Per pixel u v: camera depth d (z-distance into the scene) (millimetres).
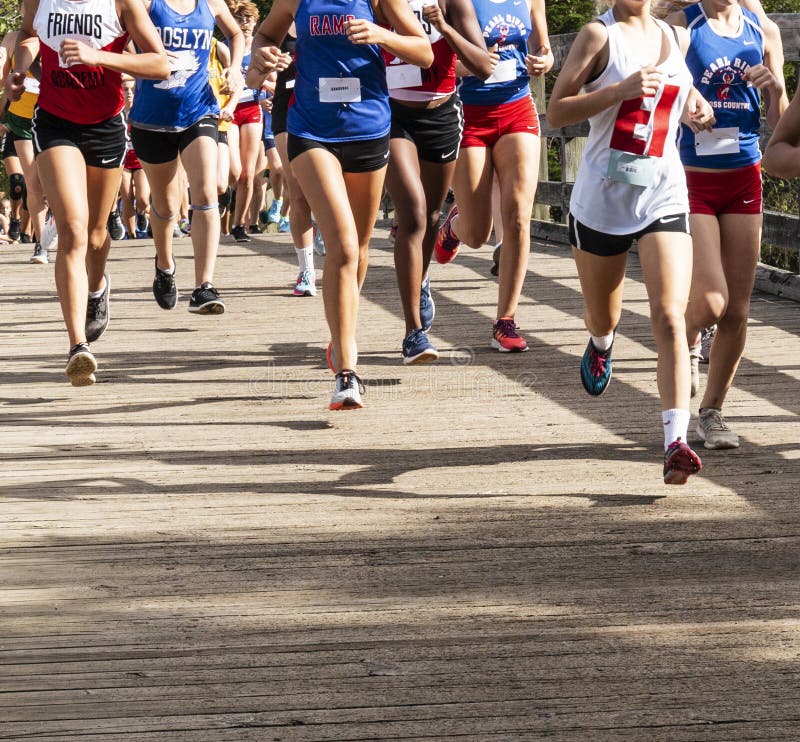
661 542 11383
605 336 14359
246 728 8031
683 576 10562
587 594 10195
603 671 8789
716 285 13617
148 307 23781
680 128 13906
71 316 15945
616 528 11773
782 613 9750
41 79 15836
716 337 14195
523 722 8078
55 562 11000
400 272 17141
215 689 8562
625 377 17672
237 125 33438
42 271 29016
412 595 10219
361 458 14094
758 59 13844
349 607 9984
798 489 12805
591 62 12367
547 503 12516
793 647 9133
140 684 8648
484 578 10578
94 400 16812
